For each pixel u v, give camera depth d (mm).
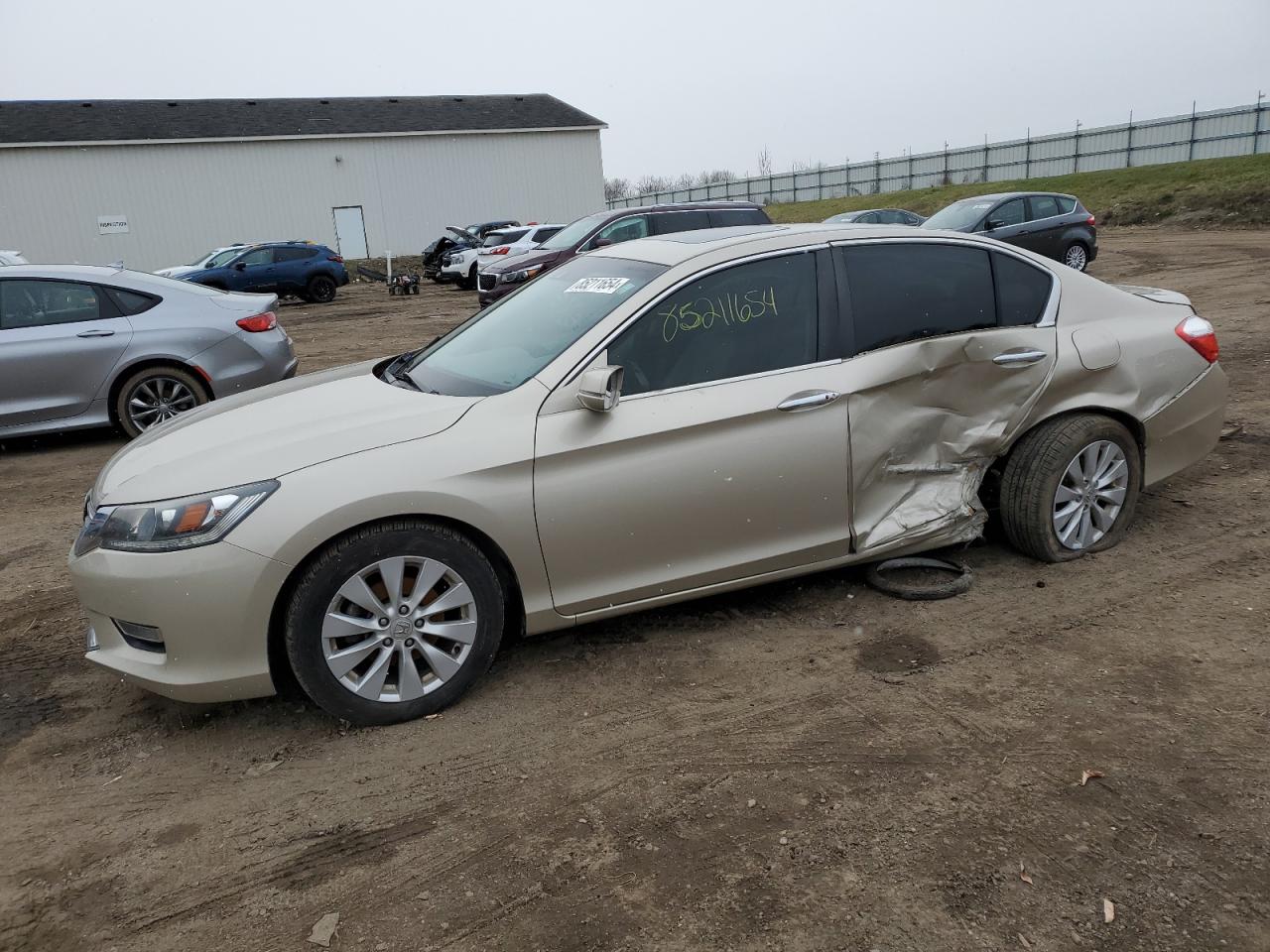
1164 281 15258
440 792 2963
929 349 3949
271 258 22641
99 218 33094
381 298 23922
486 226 29797
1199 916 2330
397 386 3883
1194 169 34219
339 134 35906
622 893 2490
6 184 31750
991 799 2805
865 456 3848
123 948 2391
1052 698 3338
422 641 3320
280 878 2621
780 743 3146
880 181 55094
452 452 3242
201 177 34281
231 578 3016
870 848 2619
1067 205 17656
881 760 3029
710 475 3562
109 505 3209
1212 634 3736
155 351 7613
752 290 3770
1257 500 5172
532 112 40688
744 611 4113
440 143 37812
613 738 3219
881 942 2287
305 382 4234
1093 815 2717
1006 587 4227
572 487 3375
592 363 3473
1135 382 4375
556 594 3469
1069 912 2359
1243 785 2816
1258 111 37406
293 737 3309
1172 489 5418
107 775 3143
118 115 34469
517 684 3584
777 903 2428
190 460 3273
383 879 2594
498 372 3701
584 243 14070
